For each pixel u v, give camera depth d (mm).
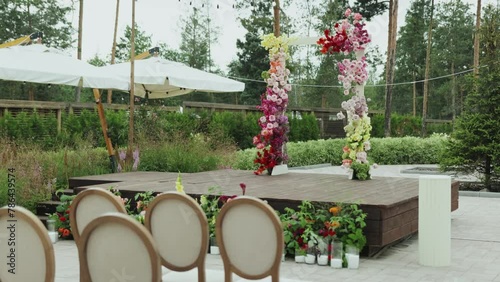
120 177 9547
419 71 44500
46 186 8680
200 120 16609
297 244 6539
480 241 7715
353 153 9344
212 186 8086
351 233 6410
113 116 15875
